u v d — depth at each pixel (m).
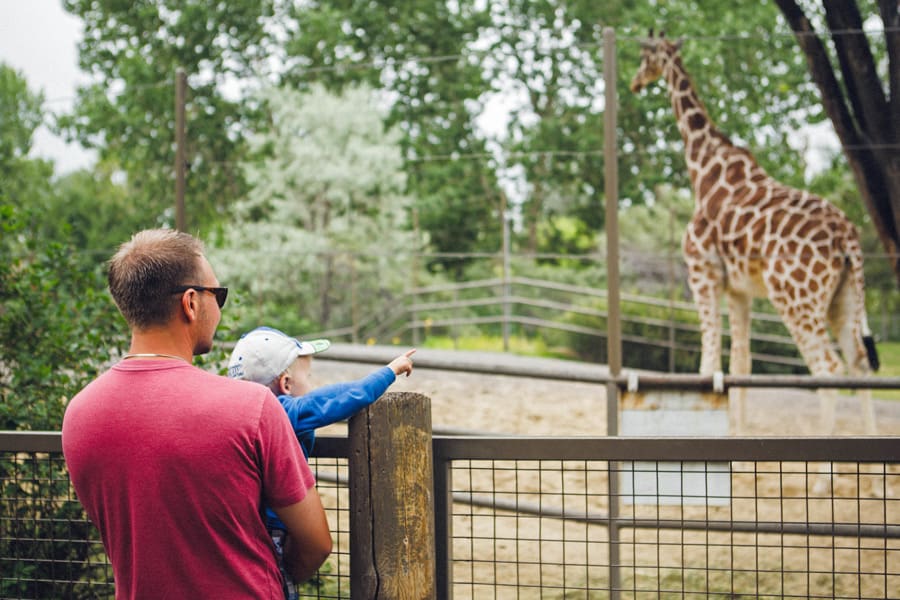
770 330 11.27
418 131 20.11
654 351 12.16
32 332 4.36
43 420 4.04
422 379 9.35
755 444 2.16
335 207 16.31
